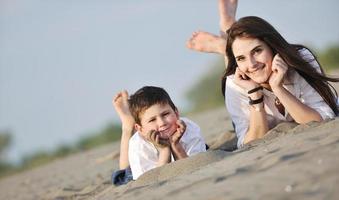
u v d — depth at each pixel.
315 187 4.08
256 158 5.22
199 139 7.12
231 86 7.16
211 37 8.65
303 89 6.88
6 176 19.80
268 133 6.59
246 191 4.35
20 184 12.54
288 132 6.25
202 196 4.54
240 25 6.61
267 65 6.62
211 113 16.38
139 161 6.89
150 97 6.75
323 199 3.90
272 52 6.63
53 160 19.20
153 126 6.71
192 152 7.00
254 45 6.57
